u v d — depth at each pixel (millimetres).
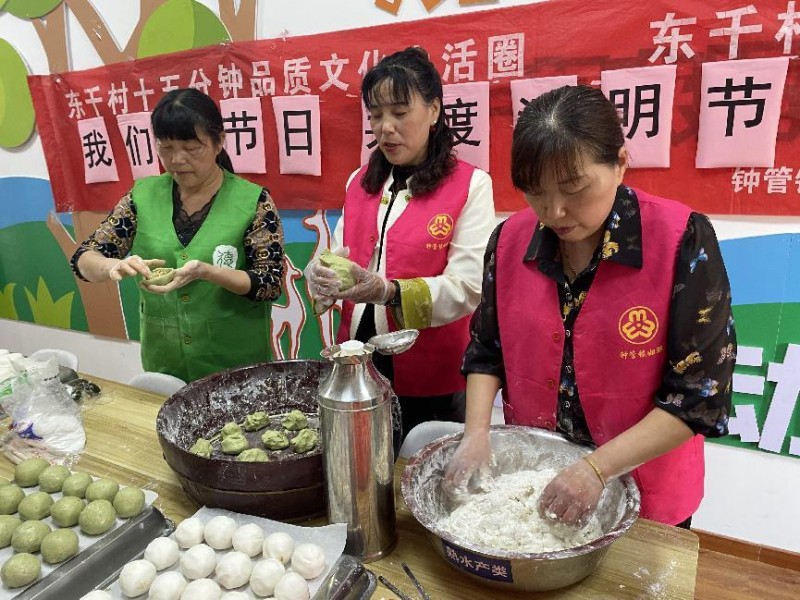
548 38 1716
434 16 1863
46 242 3107
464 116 1893
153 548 865
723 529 1968
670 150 1661
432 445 960
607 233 927
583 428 1045
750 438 1826
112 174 2727
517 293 1056
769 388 1756
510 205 1916
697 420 878
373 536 865
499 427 1012
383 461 839
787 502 1836
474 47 1820
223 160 1759
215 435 1197
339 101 2088
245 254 1707
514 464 1007
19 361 1501
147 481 1106
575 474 838
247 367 1240
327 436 822
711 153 1610
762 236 1636
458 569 796
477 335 1146
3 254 3293
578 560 722
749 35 1491
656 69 1607
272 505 911
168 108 1485
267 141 2279
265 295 1651
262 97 2229
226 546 887
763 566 1899
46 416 1232
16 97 2852
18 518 963
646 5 1580
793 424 1749
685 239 897
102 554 876
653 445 869
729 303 903
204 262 1603
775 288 1662
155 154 2551
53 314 3273
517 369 1082
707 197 1658
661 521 1066
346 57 2029
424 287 1391
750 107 1537
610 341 956
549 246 994
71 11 2576
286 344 2547
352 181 1647
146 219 1696
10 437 1245
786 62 1472
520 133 777
